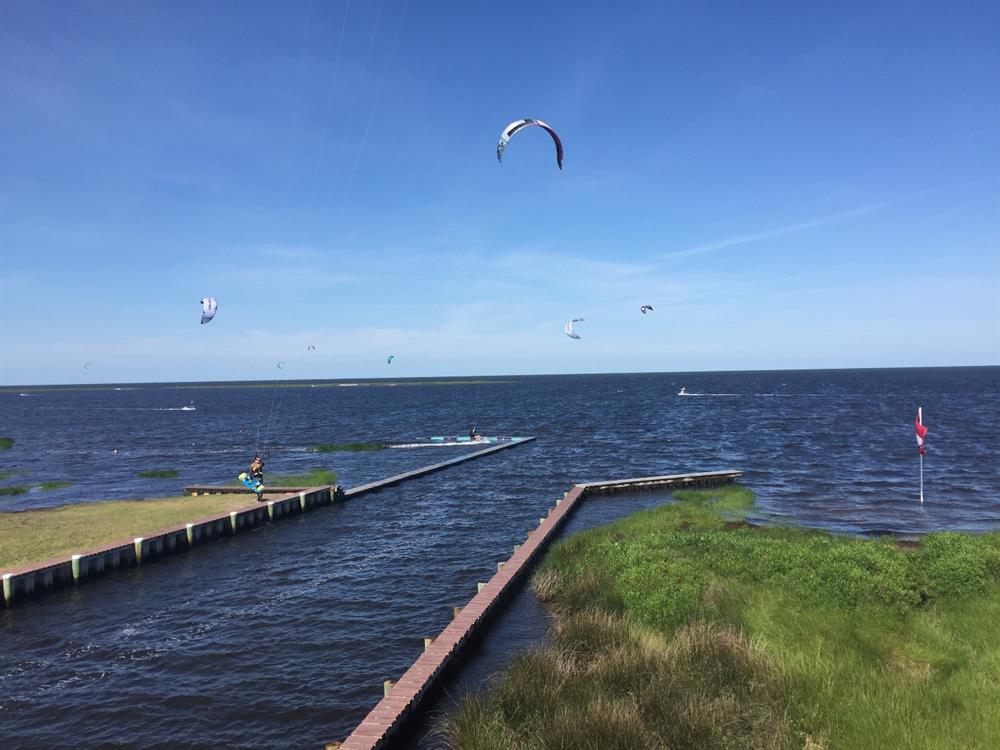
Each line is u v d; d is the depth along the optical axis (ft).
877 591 48.88
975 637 43.86
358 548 93.20
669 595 51.96
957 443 201.57
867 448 195.00
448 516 113.29
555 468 168.04
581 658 45.11
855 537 83.41
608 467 169.07
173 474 164.45
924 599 51.29
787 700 35.94
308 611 68.03
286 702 48.75
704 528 88.99
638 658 41.50
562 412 382.42
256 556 89.86
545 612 61.57
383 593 73.31
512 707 38.88
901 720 32.68
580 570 65.51
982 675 37.47
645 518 96.07
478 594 62.39
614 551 65.92
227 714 47.24
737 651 40.81
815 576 51.85
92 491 143.84
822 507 114.83
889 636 44.78
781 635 44.73
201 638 61.31
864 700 35.01
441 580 77.66
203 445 236.22
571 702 37.63
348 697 49.29
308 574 81.15
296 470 171.73
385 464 181.98
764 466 166.20
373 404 520.42
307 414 407.23
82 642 60.80
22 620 66.33
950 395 466.29
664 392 618.03
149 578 80.23
